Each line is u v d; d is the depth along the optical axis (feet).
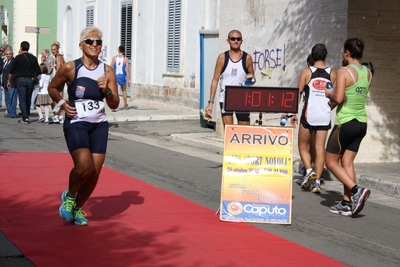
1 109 73.05
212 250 21.83
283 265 20.52
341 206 28.25
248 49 46.68
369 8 38.14
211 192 31.86
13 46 121.90
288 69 42.91
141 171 37.04
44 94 59.16
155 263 20.08
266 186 26.09
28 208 26.73
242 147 26.21
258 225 25.72
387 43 38.81
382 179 34.19
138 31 81.00
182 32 70.74
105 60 90.17
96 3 93.25
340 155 27.55
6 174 34.19
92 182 23.62
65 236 22.68
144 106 75.97
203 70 57.26
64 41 107.55
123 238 22.76
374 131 39.45
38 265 19.40
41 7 117.91
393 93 39.52
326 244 23.50
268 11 44.65
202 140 48.32
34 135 51.78
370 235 25.03
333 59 38.75
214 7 64.80
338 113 27.22
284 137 26.27
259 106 27.48
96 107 23.00
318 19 39.99
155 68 77.20
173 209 27.73
